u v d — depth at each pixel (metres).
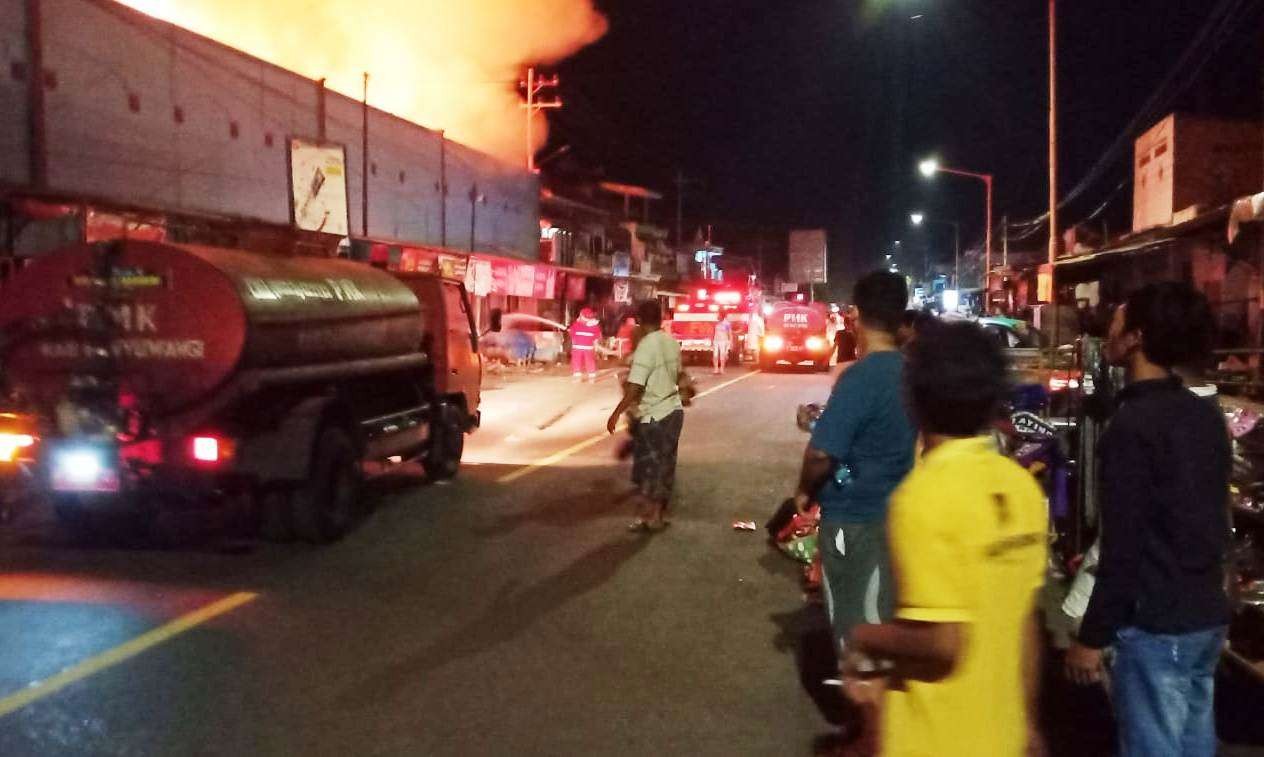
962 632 2.54
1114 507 3.45
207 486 9.45
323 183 24.02
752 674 6.58
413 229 32.00
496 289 38.03
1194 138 28.19
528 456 15.80
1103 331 13.20
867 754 2.85
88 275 9.24
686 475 14.16
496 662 6.76
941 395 2.70
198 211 21.02
